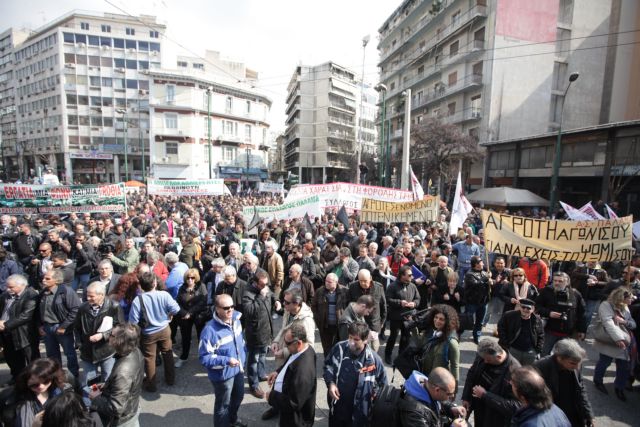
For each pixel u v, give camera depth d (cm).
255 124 4759
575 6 3142
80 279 752
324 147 6181
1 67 6275
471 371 335
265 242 761
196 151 4112
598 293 652
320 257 806
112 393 295
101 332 405
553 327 486
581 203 2297
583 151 2173
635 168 1892
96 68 5081
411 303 536
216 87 4253
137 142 5312
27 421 270
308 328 411
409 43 4400
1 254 628
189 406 437
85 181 5331
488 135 3055
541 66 3112
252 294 461
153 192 1645
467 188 3158
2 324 441
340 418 320
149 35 5216
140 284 464
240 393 390
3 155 6278
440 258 628
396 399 280
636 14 3075
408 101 1559
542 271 673
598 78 3231
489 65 3058
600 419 425
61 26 5050
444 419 271
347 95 6581
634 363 464
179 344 614
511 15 3016
